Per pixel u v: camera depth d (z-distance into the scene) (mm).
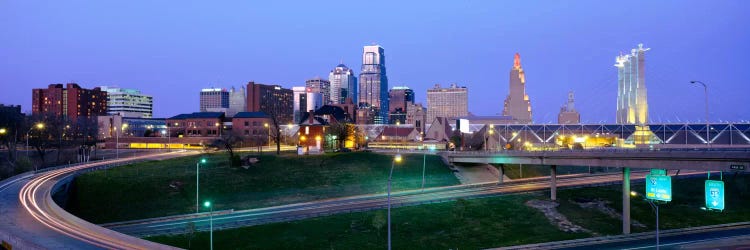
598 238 80875
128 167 119562
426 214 90812
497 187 117125
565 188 113562
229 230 79188
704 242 78188
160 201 98312
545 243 77562
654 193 75062
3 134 178625
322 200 104500
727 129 183000
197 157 137875
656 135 186250
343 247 74375
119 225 84688
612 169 146125
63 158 160375
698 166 70688
